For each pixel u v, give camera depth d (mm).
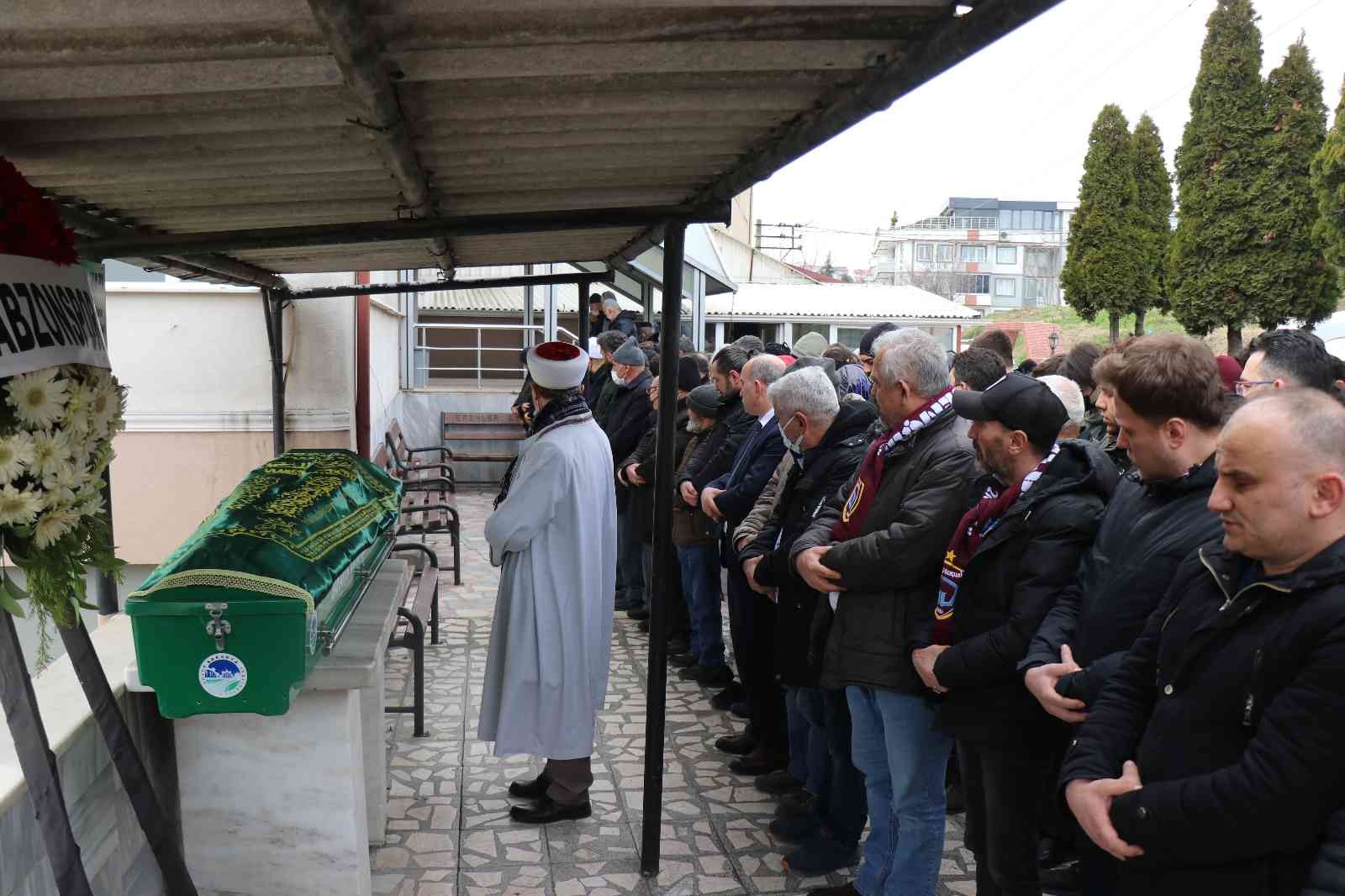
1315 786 1426
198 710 2471
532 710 3570
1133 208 20844
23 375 1608
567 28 1587
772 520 3547
